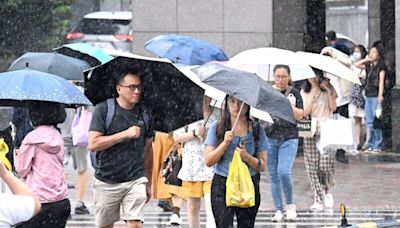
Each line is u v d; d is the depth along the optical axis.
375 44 40.16
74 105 19.00
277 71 24.55
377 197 29.09
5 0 55.69
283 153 24.66
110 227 18.44
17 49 56.75
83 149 26.00
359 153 40.16
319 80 26.34
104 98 18.22
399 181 32.53
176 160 23.02
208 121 21.67
